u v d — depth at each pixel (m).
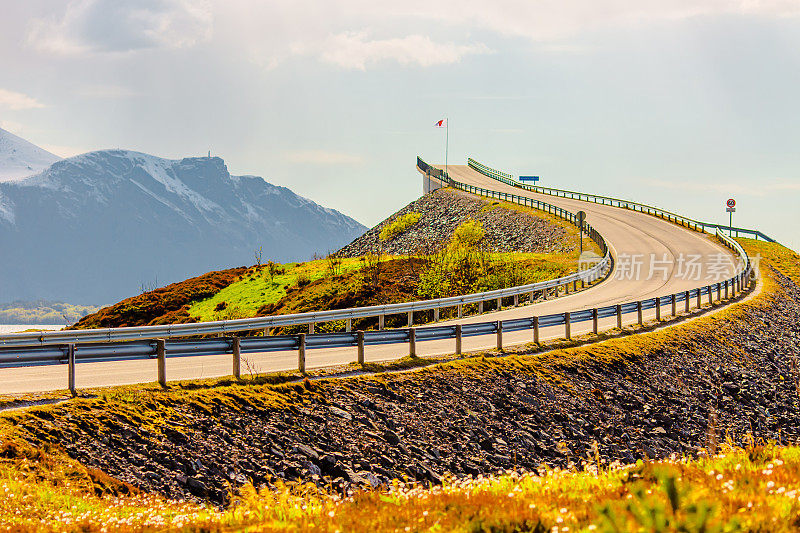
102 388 22.19
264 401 22.48
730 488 10.48
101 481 16.42
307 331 63.69
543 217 128.00
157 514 14.27
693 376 37.53
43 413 18.81
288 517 12.16
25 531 12.44
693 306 57.25
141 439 18.77
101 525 12.80
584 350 35.62
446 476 20.50
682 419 30.75
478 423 24.98
